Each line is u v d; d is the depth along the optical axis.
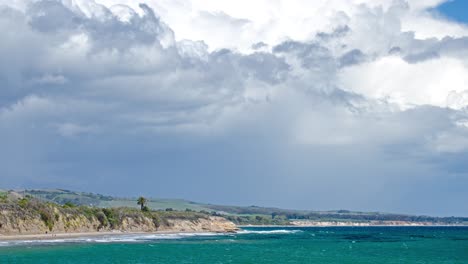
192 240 187.62
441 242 193.88
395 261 116.38
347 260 118.12
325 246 166.50
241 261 112.75
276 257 123.38
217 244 167.25
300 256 127.12
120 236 191.75
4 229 154.88
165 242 170.12
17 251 117.12
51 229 173.88
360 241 199.75
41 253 114.12
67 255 112.38
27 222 164.75
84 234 183.38
